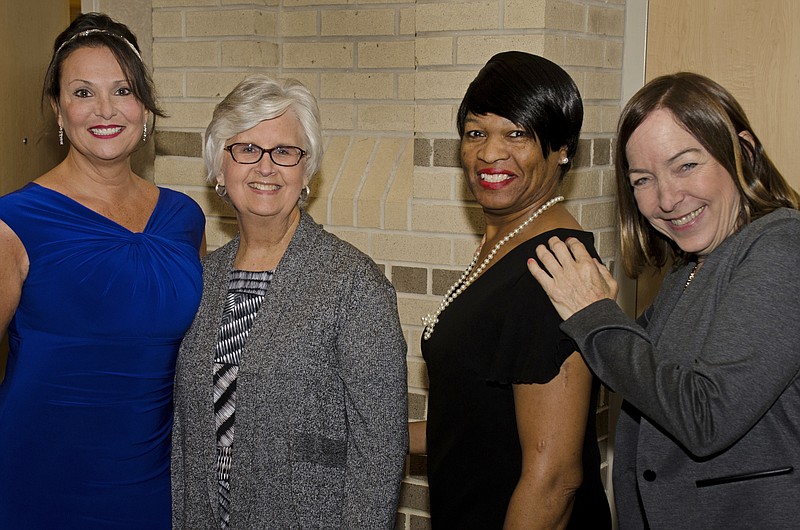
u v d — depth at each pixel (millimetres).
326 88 3277
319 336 1843
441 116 2861
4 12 3340
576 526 1710
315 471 1861
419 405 3000
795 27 2861
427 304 2959
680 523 1564
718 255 1591
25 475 2049
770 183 1615
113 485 2074
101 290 2023
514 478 1663
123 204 2160
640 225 1805
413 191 2939
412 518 3088
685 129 1565
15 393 2037
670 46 3051
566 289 1608
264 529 1852
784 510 1471
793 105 2891
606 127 3084
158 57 3332
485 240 1894
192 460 1927
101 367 2047
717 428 1412
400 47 3141
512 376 1622
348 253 1916
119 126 2066
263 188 1890
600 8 2967
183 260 2119
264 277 1932
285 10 3307
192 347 1964
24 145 3477
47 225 2018
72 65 2045
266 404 1841
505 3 2734
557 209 1784
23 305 2035
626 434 1749
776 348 1406
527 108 1678
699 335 1535
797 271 1453
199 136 3289
